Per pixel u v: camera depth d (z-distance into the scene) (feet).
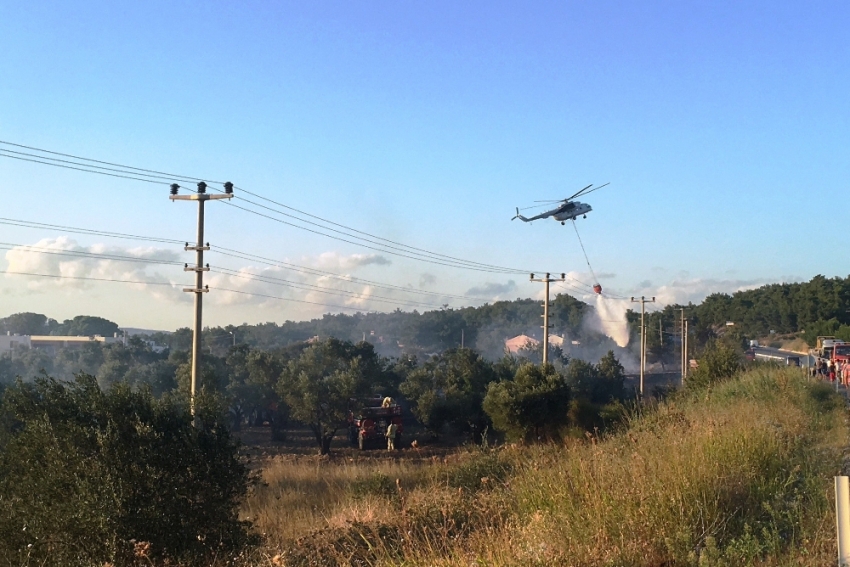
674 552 18.54
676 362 299.38
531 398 102.22
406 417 184.65
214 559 29.45
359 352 142.41
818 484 24.81
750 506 22.97
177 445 31.14
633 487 21.80
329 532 32.65
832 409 58.80
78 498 28.27
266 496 55.21
